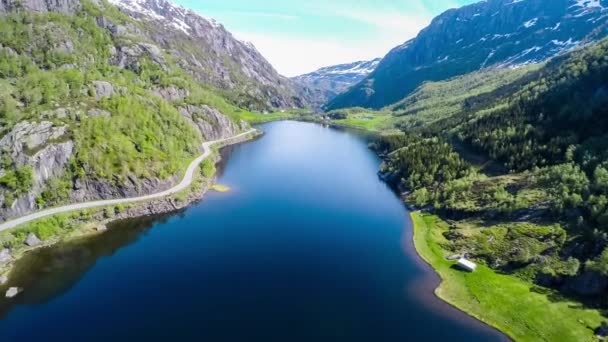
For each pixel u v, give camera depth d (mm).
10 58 191500
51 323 75062
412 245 117625
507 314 84375
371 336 75688
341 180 190250
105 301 82938
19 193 116438
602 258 86000
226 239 118188
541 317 82000
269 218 137000
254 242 116500
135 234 119812
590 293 84562
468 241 112812
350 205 153750
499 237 109062
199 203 149875
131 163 146375
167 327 74750
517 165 145625
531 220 110688
